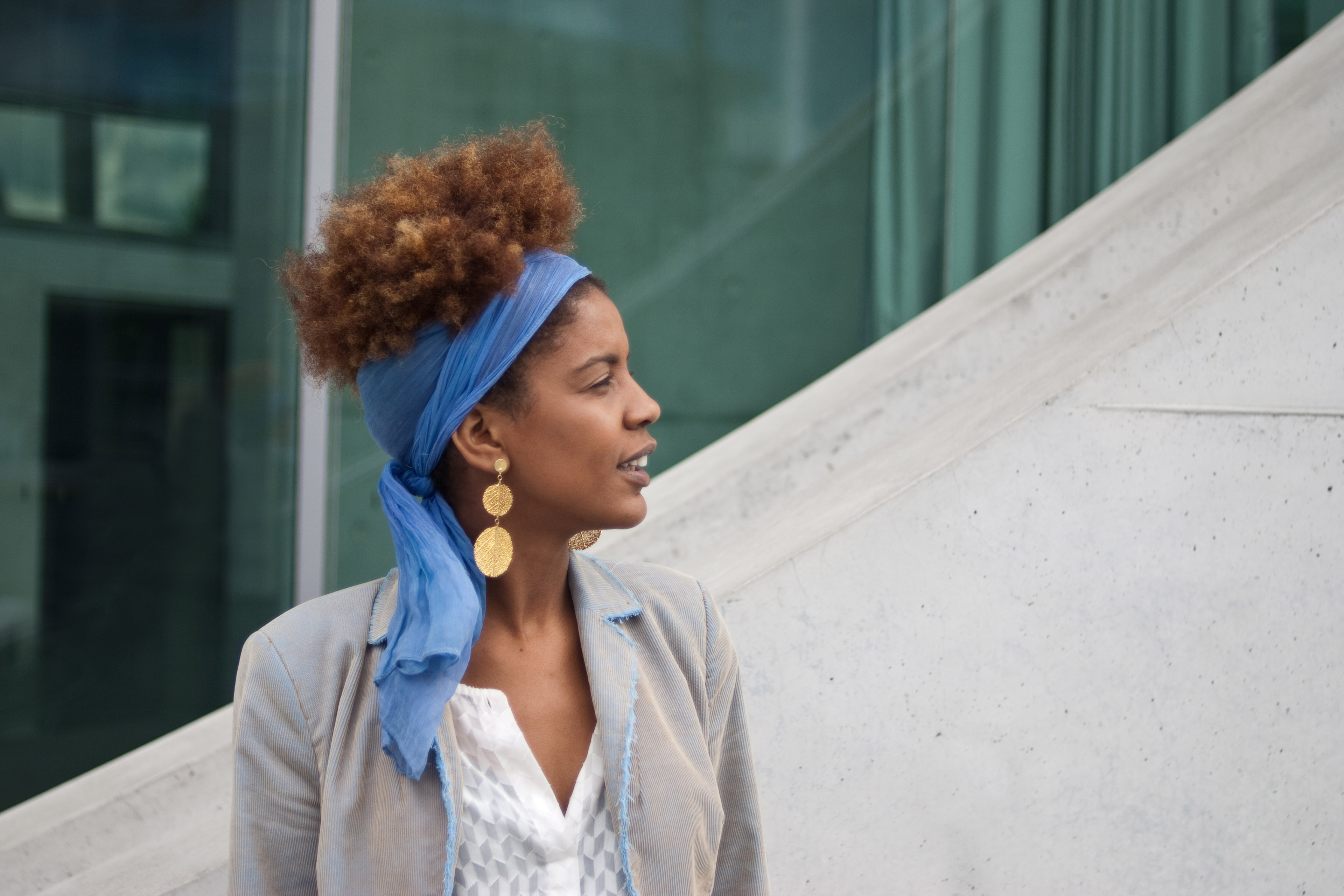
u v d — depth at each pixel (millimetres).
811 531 1684
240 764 892
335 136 2875
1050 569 1667
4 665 2709
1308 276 1748
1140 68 3246
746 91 3150
